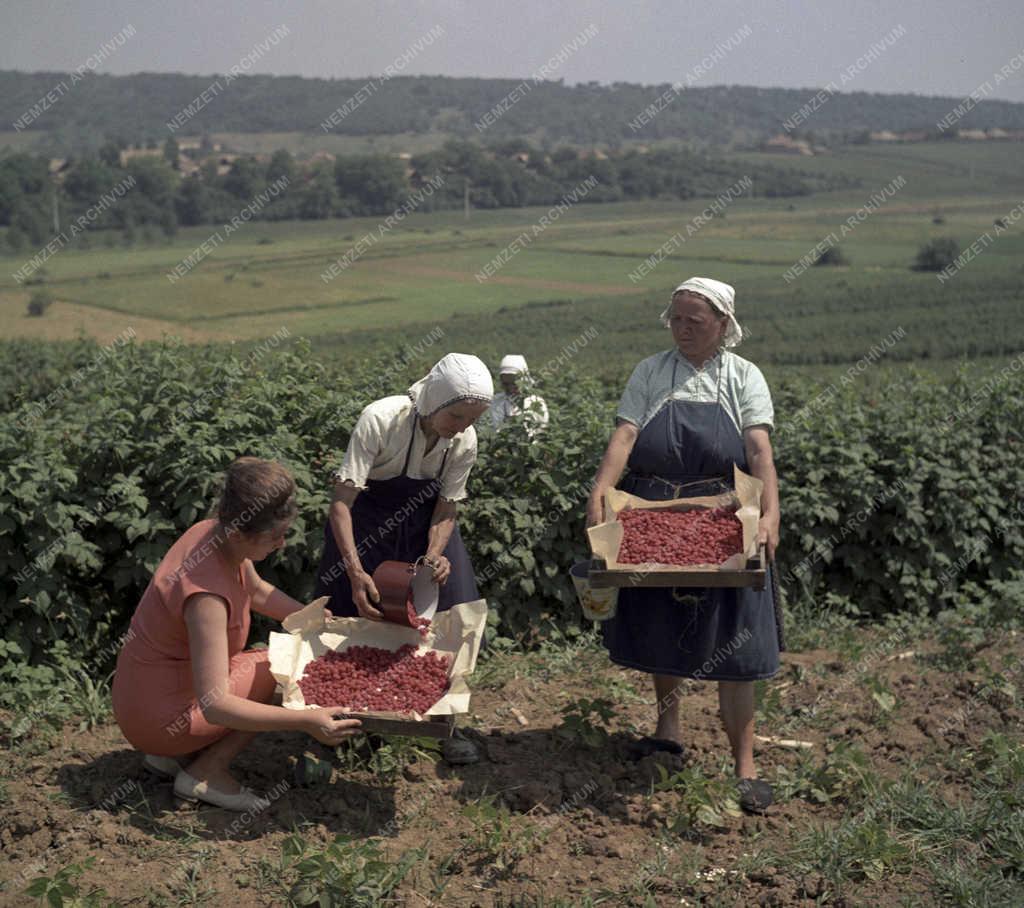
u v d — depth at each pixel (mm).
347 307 83312
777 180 193000
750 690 4379
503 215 164250
